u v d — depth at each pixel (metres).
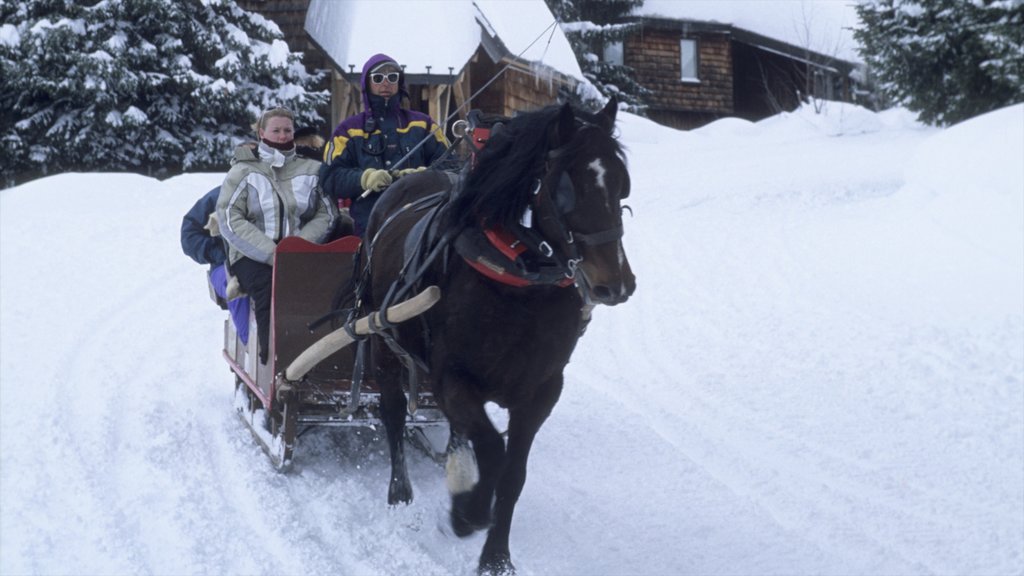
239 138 20.92
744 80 38.91
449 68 20.45
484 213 4.40
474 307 4.47
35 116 20.05
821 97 34.28
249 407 6.62
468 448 4.85
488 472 4.54
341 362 5.77
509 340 4.46
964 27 22.75
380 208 5.63
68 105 20.39
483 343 4.49
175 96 20.66
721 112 37.56
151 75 19.91
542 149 4.30
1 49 19.41
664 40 36.59
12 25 19.56
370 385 5.77
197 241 6.89
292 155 6.37
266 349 5.90
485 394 4.64
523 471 4.77
